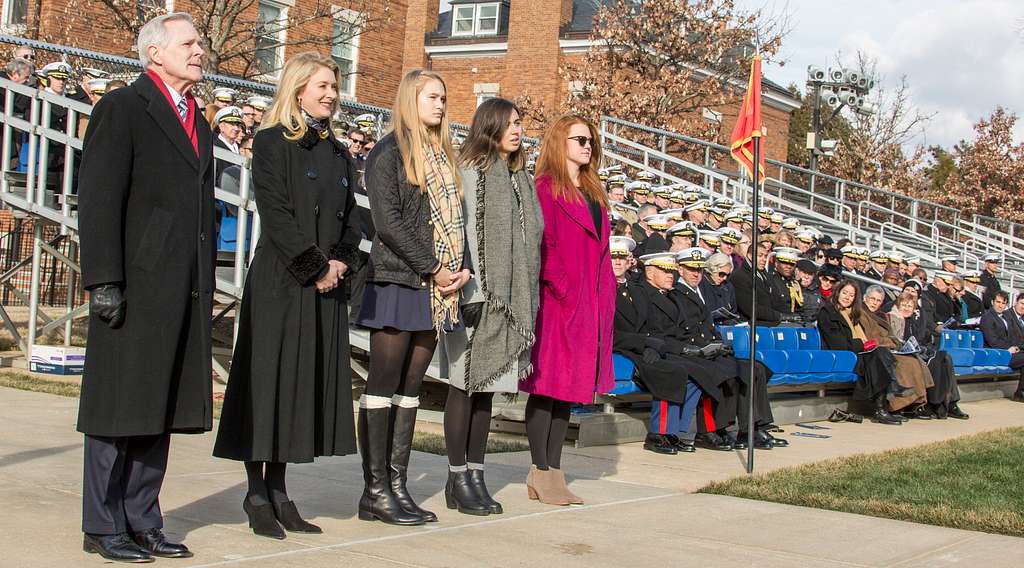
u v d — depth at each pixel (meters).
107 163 4.48
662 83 29.42
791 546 5.66
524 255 5.99
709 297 11.10
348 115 17.42
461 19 36.53
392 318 5.45
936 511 6.70
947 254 28.78
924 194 46.69
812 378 12.06
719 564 5.18
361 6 22.92
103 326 4.55
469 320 5.80
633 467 8.41
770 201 26.34
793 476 8.09
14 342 13.89
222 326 12.91
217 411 9.50
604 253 6.71
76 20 20.70
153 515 4.80
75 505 5.57
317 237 5.15
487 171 5.96
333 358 5.22
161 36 4.72
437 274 5.46
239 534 5.18
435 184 5.55
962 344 16.69
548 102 33.25
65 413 8.77
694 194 18.86
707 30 30.23
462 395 6.00
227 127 11.54
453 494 6.09
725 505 6.81
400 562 4.82
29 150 11.77
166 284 4.59
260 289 5.07
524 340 5.90
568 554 5.20
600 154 6.80
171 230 4.63
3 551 4.60
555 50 33.41
